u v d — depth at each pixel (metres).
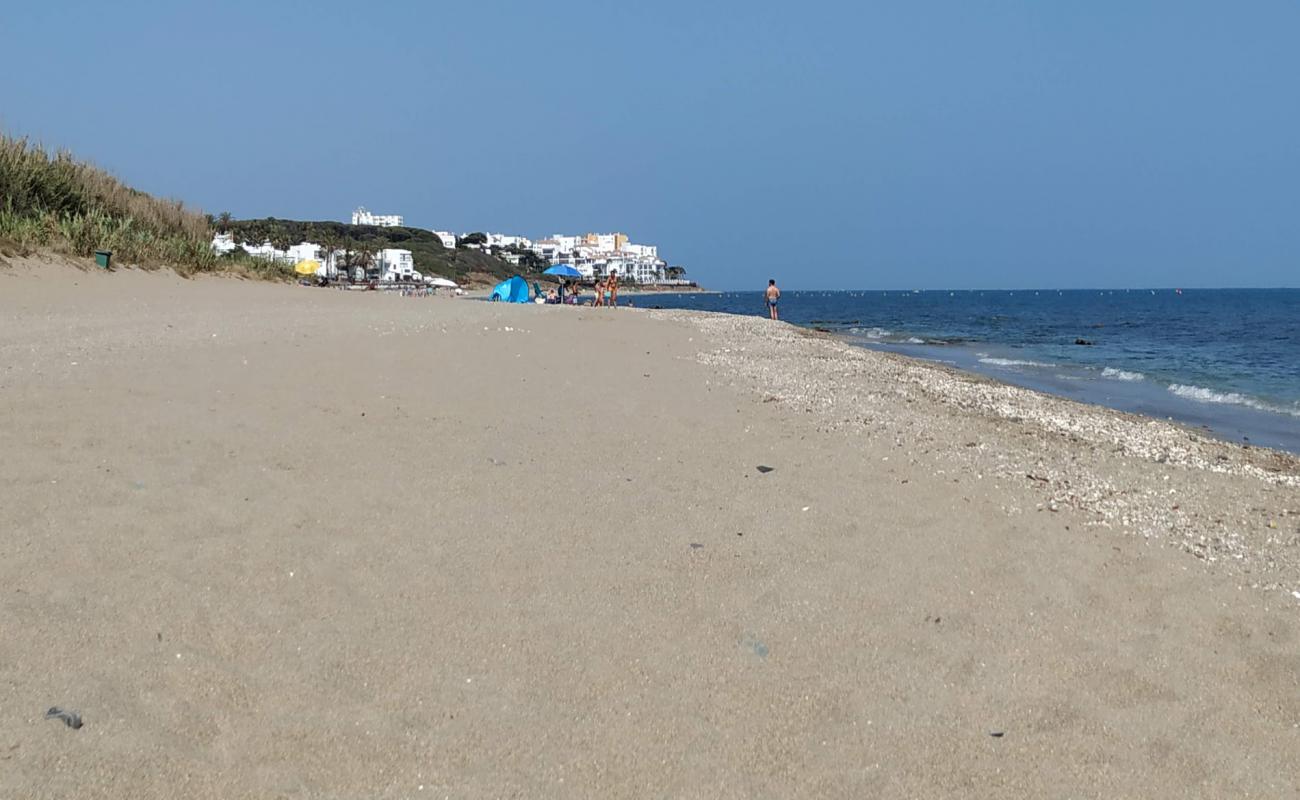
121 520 4.50
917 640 4.05
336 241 99.06
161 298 16.36
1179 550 5.51
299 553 4.41
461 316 17.80
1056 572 4.96
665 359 13.96
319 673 3.40
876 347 28.53
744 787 2.96
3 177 19.03
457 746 3.05
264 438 6.30
